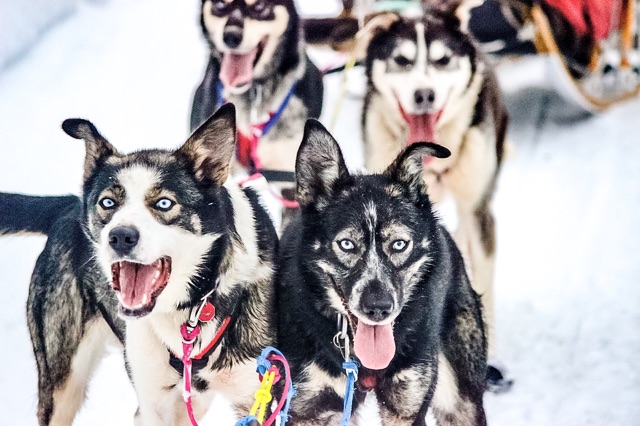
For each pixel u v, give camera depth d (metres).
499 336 2.96
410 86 2.93
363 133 3.05
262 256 2.48
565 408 2.76
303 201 2.44
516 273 3.15
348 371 2.39
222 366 2.45
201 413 2.58
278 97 3.07
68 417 2.57
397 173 2.45
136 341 2.45
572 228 3.29
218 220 2.42
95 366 2.60
